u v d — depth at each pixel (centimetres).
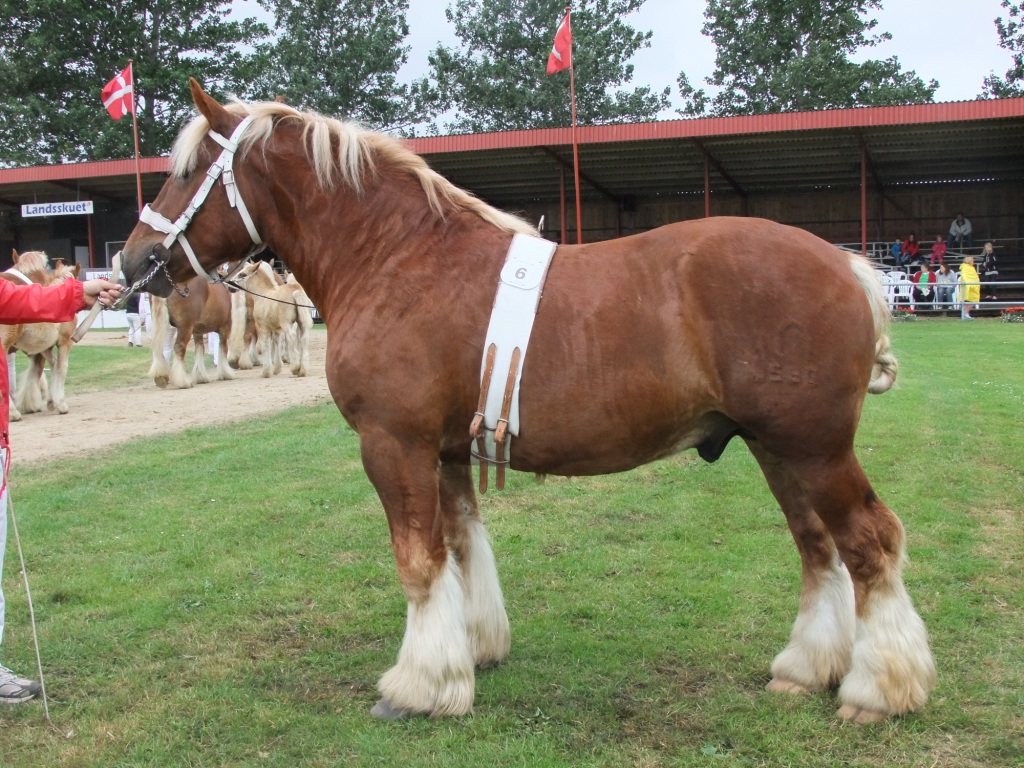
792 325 283
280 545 538
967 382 1069
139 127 3738
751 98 4134
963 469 650
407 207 327
